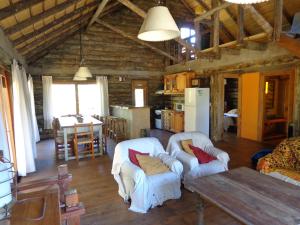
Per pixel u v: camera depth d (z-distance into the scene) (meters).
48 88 7.44
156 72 9.37
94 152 5.59
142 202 2.82
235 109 8.64
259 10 5.65
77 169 4.46
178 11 8.23
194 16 8.27
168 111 8.50
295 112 5.26
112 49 8.44
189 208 2.92
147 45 8.32
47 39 5.58
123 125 6.97
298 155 3.24
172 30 2.17
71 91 8.00
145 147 3.39
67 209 1.45
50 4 3.42
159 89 9.50
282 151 3.38
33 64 7.36
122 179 3.17
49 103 7.48
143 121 6.95
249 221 1.60
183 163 3.32
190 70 7.98
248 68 6.28
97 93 8.25
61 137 5.21
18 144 4.02
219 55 6.25
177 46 8.72
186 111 7.23
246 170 2.64
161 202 2.97
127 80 8.84
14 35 3.72
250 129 6.91
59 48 7.67
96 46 8.18
